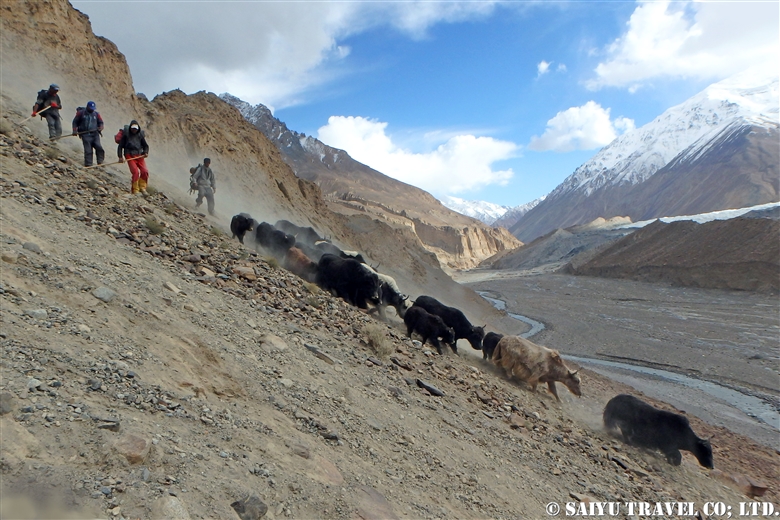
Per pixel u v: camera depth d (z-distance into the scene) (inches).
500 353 479.8
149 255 333.4
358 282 482.3
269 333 288.4
